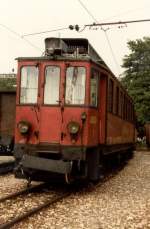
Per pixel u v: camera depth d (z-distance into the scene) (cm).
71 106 1397
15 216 1020
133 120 2984
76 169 1421
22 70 1441
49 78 1421
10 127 2122
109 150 1739
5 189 1404
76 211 1112
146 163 2855
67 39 1530
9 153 2120
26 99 1432
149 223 1016
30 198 1262
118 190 1513
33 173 1425
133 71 5631
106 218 1049
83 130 1388
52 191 1417
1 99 2138
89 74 1402
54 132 1402
